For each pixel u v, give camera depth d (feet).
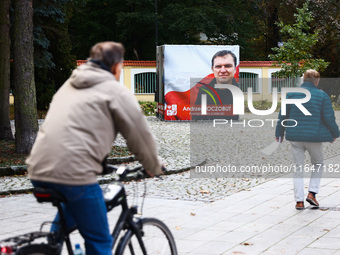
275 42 150.82
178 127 68.13
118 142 50.08
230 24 137.39
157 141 53.62
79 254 11.06
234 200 26.07
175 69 75.72
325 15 130.82
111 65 11.10
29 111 40.45
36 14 76.48
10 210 24.09
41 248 10.27
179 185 30.78
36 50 80.59
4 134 48.85
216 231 19.95
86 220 10.58
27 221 21.88
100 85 10.68
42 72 89.45
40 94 90.99
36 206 25.02
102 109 10.53
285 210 23.52
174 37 135.13
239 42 140.87
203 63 75.31
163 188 29.73
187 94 76.02
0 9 48.62
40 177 10.31
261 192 28.19
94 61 10.99
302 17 100.48
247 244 18.10
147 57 139.85
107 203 11.43
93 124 10.43
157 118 83.56
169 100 76.48
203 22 129.90
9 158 38.19
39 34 78.95
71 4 86.63
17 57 40.11
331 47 132.87
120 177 11.94
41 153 10.34
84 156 10.28
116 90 10.71
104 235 10.84
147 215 22.65
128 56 142.51
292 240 18.60
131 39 140.87
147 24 134.51
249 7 149.79
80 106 10.47
